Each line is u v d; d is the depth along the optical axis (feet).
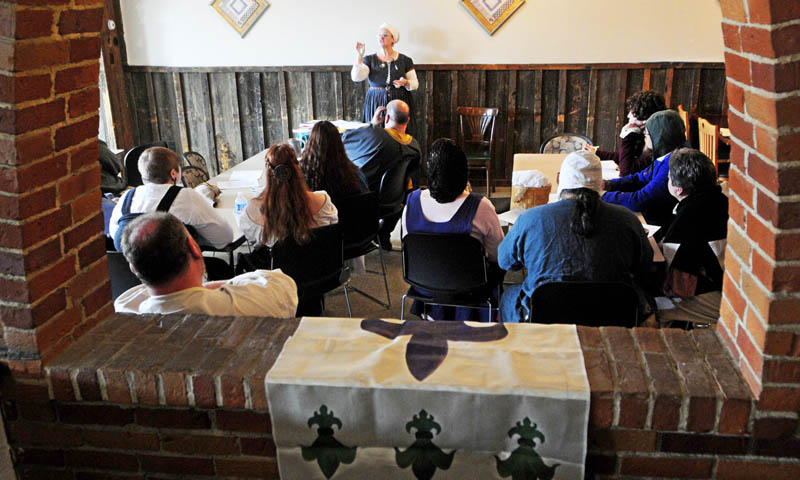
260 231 9.78
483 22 19.47
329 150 11.28
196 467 5.24
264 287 6.50
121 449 5.30
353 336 5.27
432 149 8.81
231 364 4.97
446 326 5.38
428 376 4.68
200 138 21.57
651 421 4.56
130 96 21.39
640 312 7.78
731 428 4.52
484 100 20.17
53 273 5.06
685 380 4.61
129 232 5.77
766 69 3.84
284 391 4.76
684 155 8.33
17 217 4.66
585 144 15.26
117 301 6.68
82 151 5.21
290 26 20.29
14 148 4.51
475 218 8.97
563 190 7.63
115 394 5.03
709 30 18.90
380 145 14.20
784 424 4.46
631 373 4.70
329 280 10.24
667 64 19.26
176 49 20.80
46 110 4.72
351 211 11.25
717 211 8.23
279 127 21.29
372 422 4.75
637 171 12.65
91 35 4.97
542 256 7.40
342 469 4.96
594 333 5.20
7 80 4.37
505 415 4.61
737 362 4.79
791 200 3.97
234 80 20.85
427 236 8.93
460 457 4.80
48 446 5.37
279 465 5.02
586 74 19.69
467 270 9.06
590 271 7.24
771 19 3.66
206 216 10.05
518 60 19.76
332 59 20.48
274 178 9.35
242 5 20.16
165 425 5.13
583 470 4.69
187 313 5.87
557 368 4.75
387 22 19.89
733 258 4.88
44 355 5.06
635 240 7.36
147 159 9.89
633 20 19.08
